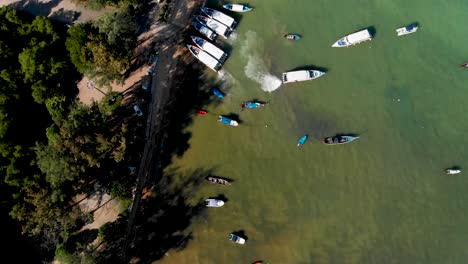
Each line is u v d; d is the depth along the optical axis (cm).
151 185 7238
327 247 7119
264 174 7338
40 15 7450
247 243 7100
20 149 6656
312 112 7556
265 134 7469
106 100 7006
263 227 7162
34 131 7069
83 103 7212
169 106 7494
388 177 7388
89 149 6469
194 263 7025
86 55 6800
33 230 6291
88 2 7238
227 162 7369
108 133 6744
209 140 7438
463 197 7344
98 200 7038
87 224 6956
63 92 7219
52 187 6391
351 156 7438
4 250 6731
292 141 7456
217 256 7056
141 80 7450
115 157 6525
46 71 6938
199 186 7275
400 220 7238
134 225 7081
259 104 7506
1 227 6794
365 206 7275
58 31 7344
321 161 7406
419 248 7150
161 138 7388
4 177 6725
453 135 7556
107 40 6819
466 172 7419
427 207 7294
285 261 7056
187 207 7212
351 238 7156
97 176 7050
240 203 7238
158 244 7069
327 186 7325
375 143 7488
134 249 7019
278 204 7250
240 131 7469
